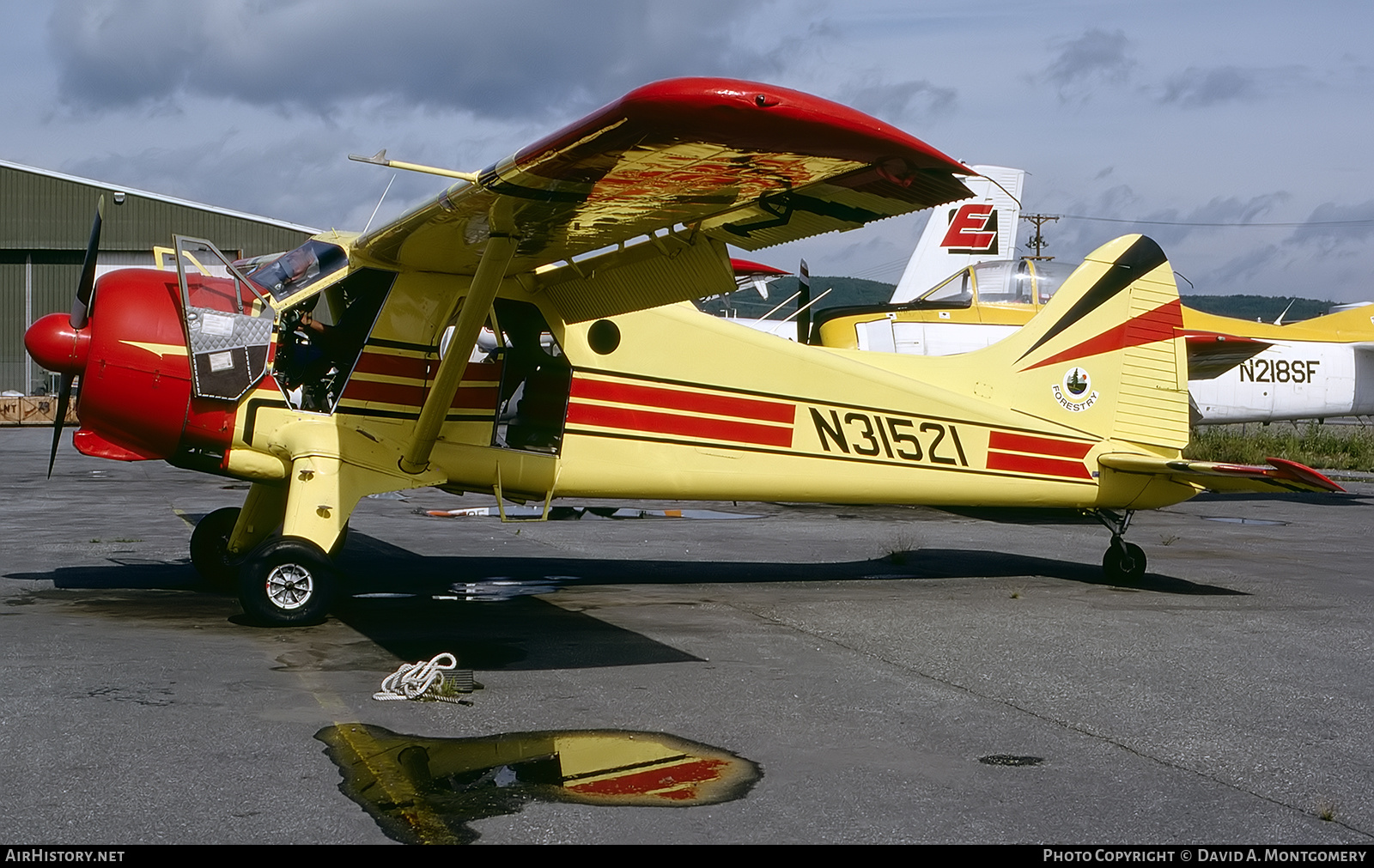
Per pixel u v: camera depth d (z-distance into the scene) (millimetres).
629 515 12664
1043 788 3734
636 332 7379
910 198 5027
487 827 3266
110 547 8977
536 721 4363
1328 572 9195
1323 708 4832
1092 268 8531
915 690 5000
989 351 8305
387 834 3189
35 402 33094
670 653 5656
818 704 4727
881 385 7914
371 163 4988
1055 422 8328
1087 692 5031
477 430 7055
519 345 7156
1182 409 8688
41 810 3297
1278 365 16781
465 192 5277
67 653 5273
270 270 6828
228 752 3867
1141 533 12164
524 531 10875
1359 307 17594
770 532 11273
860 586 8000
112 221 35188
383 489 6738
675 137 4371
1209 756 4137
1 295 36188
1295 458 23891
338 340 6906
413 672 4828
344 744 3990
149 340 6457
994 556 9812
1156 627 6629
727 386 7566
